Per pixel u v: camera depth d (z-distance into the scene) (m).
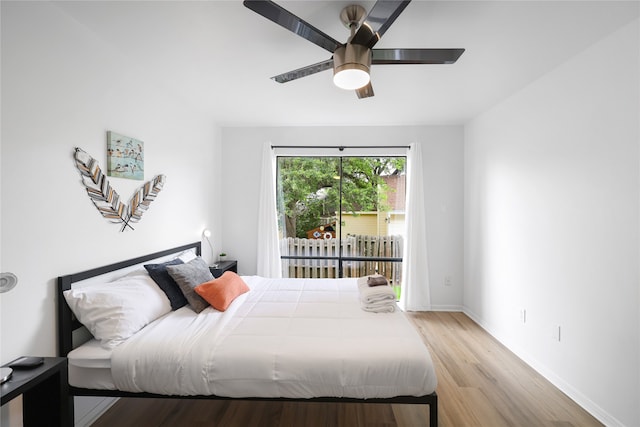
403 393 1.67
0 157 1.42
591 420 1.95
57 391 1.51
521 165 2.76
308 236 4.18
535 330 2.57
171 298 2.28
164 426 1.90
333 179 4.15
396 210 4.12
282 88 2.78
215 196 3.90
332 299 2.56
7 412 1.50
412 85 2.68
